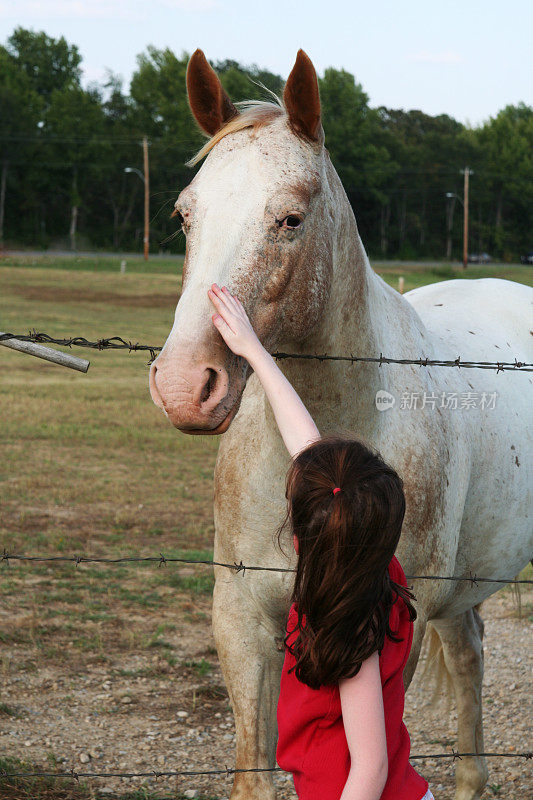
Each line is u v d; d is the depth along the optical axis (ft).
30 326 71.92
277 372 5.83
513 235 301.22
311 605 4.43
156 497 26.32
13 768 10.97
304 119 6.81
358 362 7.72
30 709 13.00
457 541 8.94
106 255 221.05
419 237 294.87
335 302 7.47
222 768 11.51
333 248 7.23
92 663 14.73
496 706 13.82
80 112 268.41
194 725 12.76
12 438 34.19
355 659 4.41
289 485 4.69
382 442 8.04
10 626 16.07
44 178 253.44
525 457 10.54
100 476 28.73
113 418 38.91
